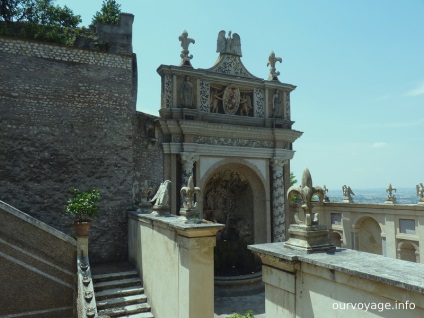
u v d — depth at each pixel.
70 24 20.91
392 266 4.28
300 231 5.41
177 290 9.88
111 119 17.53
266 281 5.70
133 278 14.12
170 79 19.56
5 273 12.11
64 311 12.76
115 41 18.12
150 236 12.84
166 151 19.12
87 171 16.77
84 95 17.12
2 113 15.53
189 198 10.09
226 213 24.14
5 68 15.80
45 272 12.64
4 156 15.40
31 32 17.17
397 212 22.00
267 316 5.65
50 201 15.98
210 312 9.22
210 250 9.45
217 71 21.05
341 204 25.75
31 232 12.58
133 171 17.89
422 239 20.39
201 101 20.47
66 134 16.58
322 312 4.64
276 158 22.08
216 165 20.47
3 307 11.97
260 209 22.48
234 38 21.91
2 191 15.21
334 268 4.35
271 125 22.30
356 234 24.80
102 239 16.62
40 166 15.97
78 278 12.21
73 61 17.12
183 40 20.06
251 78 21.98
